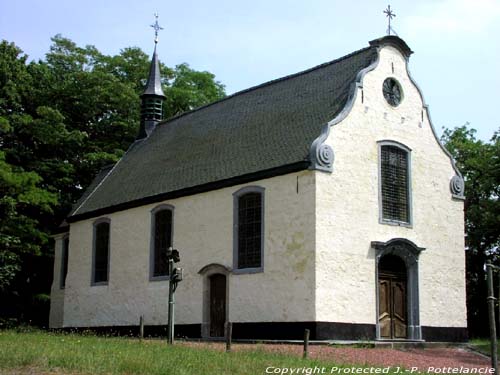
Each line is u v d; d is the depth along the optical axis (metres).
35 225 39.47
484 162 39.81
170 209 28.48
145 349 16.36
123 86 43.78
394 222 25.27
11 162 40.22
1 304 41.62
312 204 22.69
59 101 43.66
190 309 26.55
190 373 13.05
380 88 25.92
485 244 40.38
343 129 24.16
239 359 15.28
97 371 12.76
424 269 26.08
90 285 32.59
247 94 31.42
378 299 24.03
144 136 37.72
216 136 29.98
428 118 27.50
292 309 22.72
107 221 32.19
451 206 27.64
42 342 17.44
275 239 23.67
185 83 49.72
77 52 46.78
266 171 24.12
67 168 41.00
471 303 40.78
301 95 27.75
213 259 25.91
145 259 29.39
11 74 41.31
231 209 25.47
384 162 25.58
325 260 22.59
